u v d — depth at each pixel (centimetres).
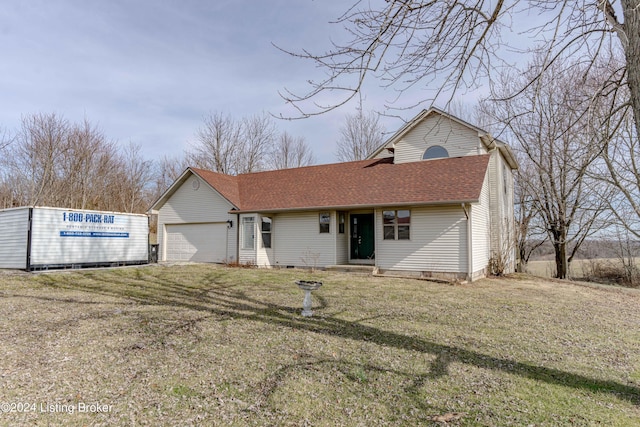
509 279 1445
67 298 888
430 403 361
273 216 1670
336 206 1466
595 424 322
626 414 340
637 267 1839
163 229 1941
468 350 525
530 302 923
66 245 1471
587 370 455
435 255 1338
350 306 816
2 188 2759
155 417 328
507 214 1809
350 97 393
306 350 512
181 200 1895
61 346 517
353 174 1686
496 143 1594
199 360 470
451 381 414
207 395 372
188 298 898
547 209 1883
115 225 1655
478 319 718
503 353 515
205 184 1820
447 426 317
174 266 1648
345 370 443
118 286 1080
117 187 3341
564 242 1762
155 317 695
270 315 720
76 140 2956
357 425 318
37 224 1384
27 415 326
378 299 906
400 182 1477
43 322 652
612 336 615
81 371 430
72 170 2933
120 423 316
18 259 1391
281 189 1767
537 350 532
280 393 379
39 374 419
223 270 1505
